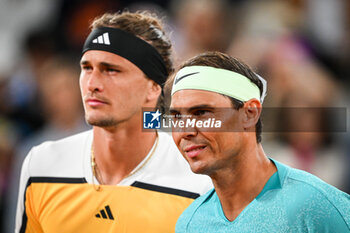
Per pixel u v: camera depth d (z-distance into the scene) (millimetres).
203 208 7871
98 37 8828
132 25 8977
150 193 9156
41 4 25422
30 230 9789
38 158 9797
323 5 22875
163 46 9320
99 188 9266
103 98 8695
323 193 6762
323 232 6605
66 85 17156
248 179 7184
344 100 19141
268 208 6934
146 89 9062
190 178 9266
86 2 24516
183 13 22453
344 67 21094
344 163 16422
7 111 21062
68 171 9555
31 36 23484
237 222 7148
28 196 9695
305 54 20844
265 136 16453
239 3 22484
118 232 8984
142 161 9328
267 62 19406
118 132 9031
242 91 7164
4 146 18750
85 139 9789
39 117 20328
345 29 22547
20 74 22797
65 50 24125
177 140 7242
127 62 8789
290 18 22047
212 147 7012
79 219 9188
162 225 8883
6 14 25828
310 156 16359
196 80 7102
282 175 7129
